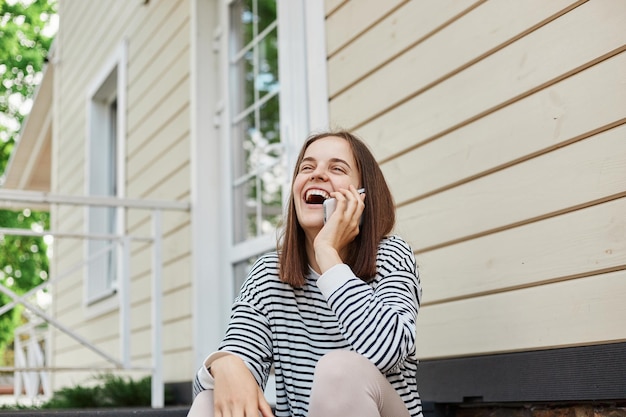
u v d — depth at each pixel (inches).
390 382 65.2
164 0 188.4
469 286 92.4
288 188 135.3
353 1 115.5
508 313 86.6
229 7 163.9
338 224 66.7
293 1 137.9
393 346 59.6
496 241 89.0
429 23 100.8
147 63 196.4
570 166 80.0
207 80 166.2
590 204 77.5
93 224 235.8
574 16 80.4
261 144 148.3
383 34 109.0
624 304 73.3
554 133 81.9
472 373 90.8
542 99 83.7
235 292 154.2
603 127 76.4
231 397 60.9
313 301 69.7
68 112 272.2
